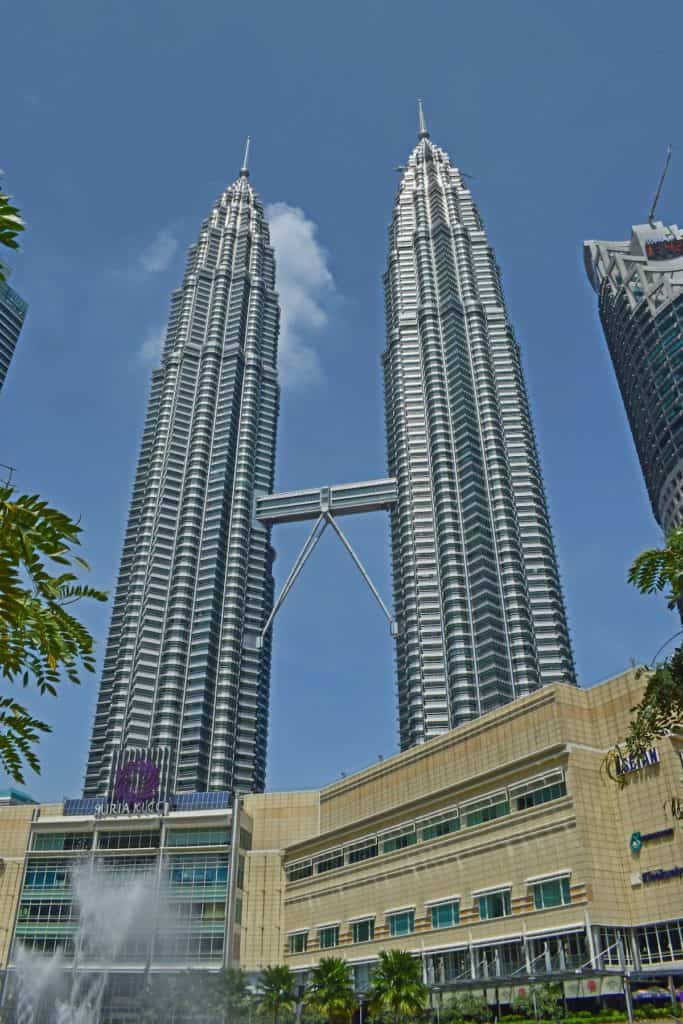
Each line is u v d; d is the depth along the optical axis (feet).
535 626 606.14
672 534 68.08
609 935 219.20
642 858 225.97
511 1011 224.74
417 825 294.87
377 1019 204.95
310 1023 232.53
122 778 391.04
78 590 41.45
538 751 253.03
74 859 362.94
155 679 639.35
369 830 318.04
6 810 395.34
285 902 352.69
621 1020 193.16
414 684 593.42
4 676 41.29
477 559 625.41
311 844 349.41
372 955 290.56
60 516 34.27
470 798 276.00
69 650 41.78
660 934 214.69
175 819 365.81
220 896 344.69
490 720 282.36
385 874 299.79
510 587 613.52
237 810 364.17
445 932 264.31
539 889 239.09
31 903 355.15
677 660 71.05
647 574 68.39
